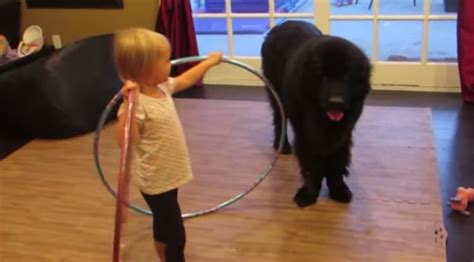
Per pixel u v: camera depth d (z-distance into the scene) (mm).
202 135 3461
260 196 2760
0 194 2961
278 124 3059
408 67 4027
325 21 4180
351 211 2572
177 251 2088
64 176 3113
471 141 3232
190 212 2656
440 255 2230
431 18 3896
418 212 2521
